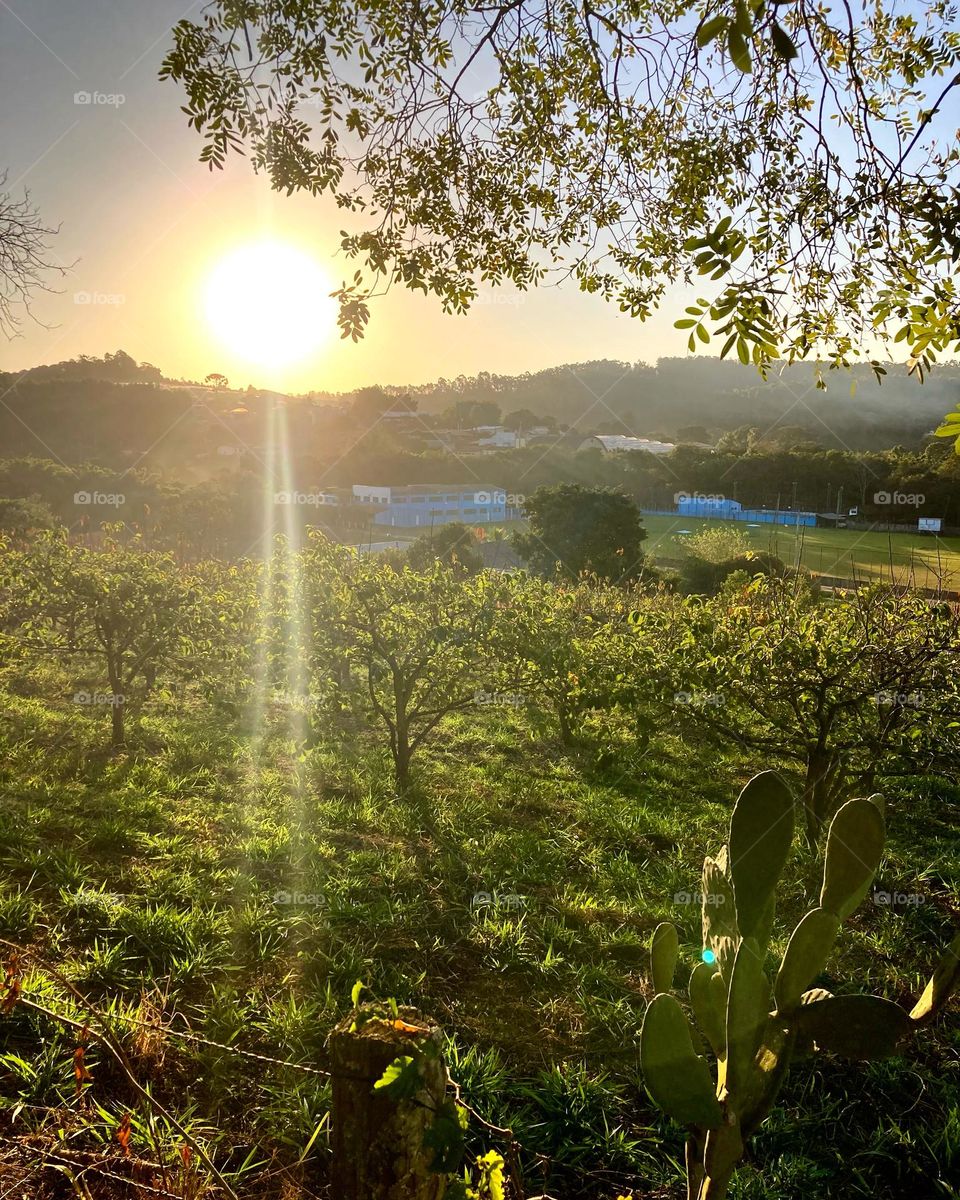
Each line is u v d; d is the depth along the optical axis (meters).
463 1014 4.23
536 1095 3.52
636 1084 3.76
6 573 9.42
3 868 5.11
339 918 5.04
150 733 9.63
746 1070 1.51
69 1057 3.18
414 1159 1.53
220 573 12.68
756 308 2.32
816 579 14.07
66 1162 2.31
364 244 3.53
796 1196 3.20
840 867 1.53
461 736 10.57
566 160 3.74
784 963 1.55
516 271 3.93
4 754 7.87
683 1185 3.14
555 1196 3.04
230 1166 2.85
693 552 31.38
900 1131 3.62
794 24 2.98
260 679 9.76
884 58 3.20
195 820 6.59
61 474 40.81
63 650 9.95
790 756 7.01
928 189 2.53
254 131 3.26
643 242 3.89
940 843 7.57
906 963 5.23
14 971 2.24
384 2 3.14
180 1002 3.92
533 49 3.42
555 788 8.49
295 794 7.61
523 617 7.99
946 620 6.32
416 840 6.66
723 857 1.70
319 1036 3.68
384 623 8.11
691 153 3.43
